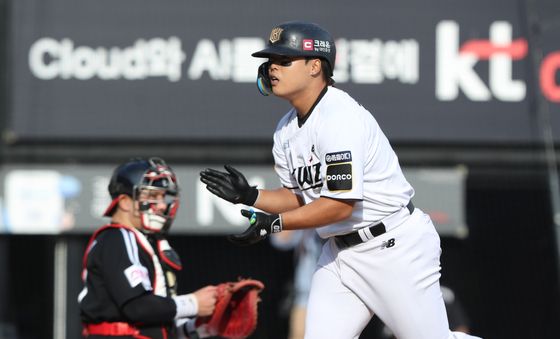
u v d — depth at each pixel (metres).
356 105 15.00
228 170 15.35
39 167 28.83
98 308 16.47
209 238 32.19
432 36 29.48
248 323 17.75
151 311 16.28
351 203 14.58
